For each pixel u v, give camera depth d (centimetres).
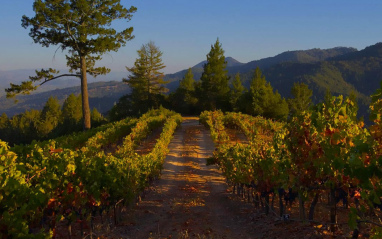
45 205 581
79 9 2888
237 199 1160
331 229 604
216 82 6147
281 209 786
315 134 611
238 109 5372
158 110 4809
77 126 4659
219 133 2441
